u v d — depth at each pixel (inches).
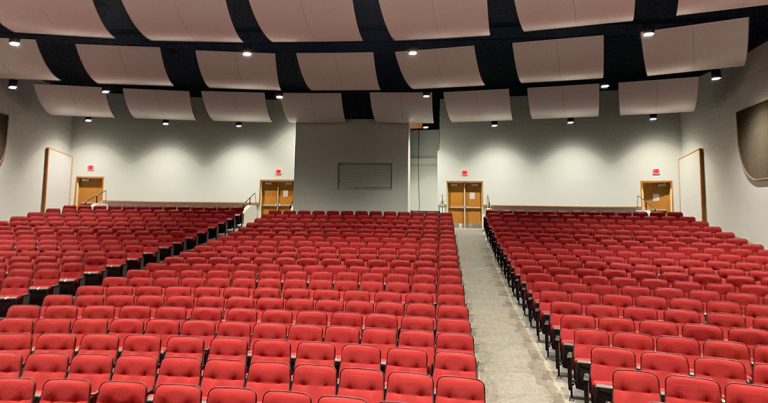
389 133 569.0
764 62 398.9
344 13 364.2
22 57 427.8
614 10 329.7
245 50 422.6
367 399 171.2
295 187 567.2
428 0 350.3
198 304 267.4
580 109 516.1
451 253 388.8
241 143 653.9
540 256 370.3
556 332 243.3
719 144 478.3
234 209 575.8
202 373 199.3
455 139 660.7
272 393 156.0
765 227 400.2
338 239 430.0
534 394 209.9
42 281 313.9
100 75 451.2
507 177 641.6
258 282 306.2
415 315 254.7
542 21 344.2
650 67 402.9
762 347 197.2
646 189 598.9
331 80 463.2
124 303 268.2
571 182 621.6
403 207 560.4
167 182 645.3
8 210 513.3
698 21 386.0
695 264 350.0
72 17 362.9
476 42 441.4
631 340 211.8
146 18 367.6
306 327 223.6
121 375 185.6
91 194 639.1
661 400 175.2
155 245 404.2
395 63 521.7
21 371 189.5
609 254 382.0
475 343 264.5
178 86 562.3
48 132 583.2
